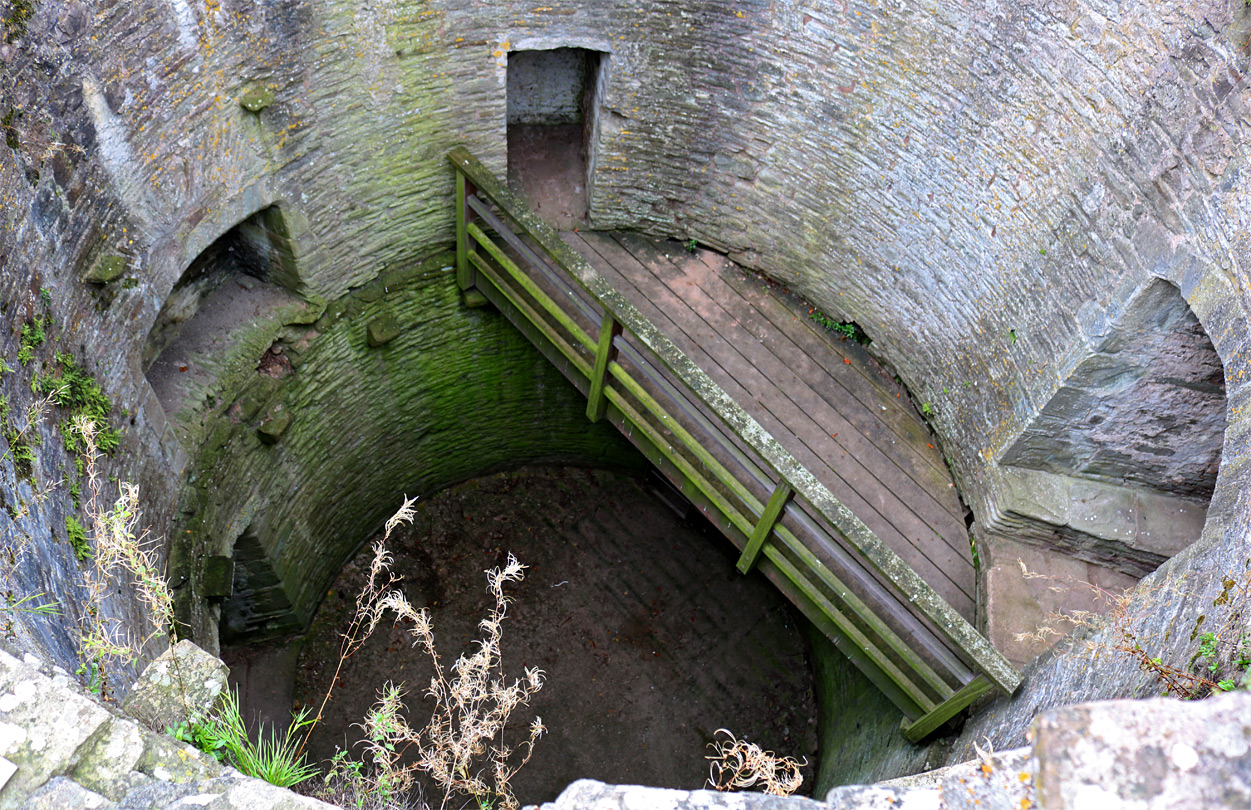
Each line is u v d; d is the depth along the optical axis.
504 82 5.81
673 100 5.80
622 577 8.56
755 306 6.41
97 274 4.27
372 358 6.84
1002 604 5.00
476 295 6.89
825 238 5.96
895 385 6.10
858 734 6.32
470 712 2.92
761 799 1.92
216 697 2.55
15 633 2.58
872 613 4.87
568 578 8.52
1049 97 4.30
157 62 4.30
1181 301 3.99
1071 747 1.44
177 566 5.13
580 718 7.78
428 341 7.11
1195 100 3.63
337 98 5.30
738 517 5.39
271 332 5.93
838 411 5.96
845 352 6.23
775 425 5.87
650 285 6.45
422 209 6.29
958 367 5.45
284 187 5.39
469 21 5.40
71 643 3.04
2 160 3.58
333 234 5.93
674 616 8.38
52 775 2.08
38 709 2.14
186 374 5.54
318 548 7.52
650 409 5.54
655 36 5.48
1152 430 4.68
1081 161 4.25
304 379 6.34
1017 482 5.07
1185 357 4.25
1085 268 4.34
